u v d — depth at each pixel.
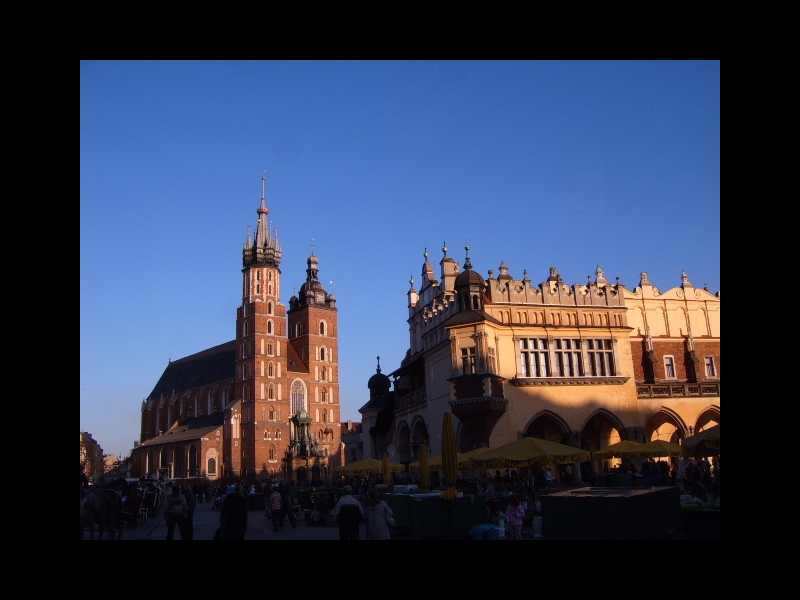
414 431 54.38
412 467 49.19
